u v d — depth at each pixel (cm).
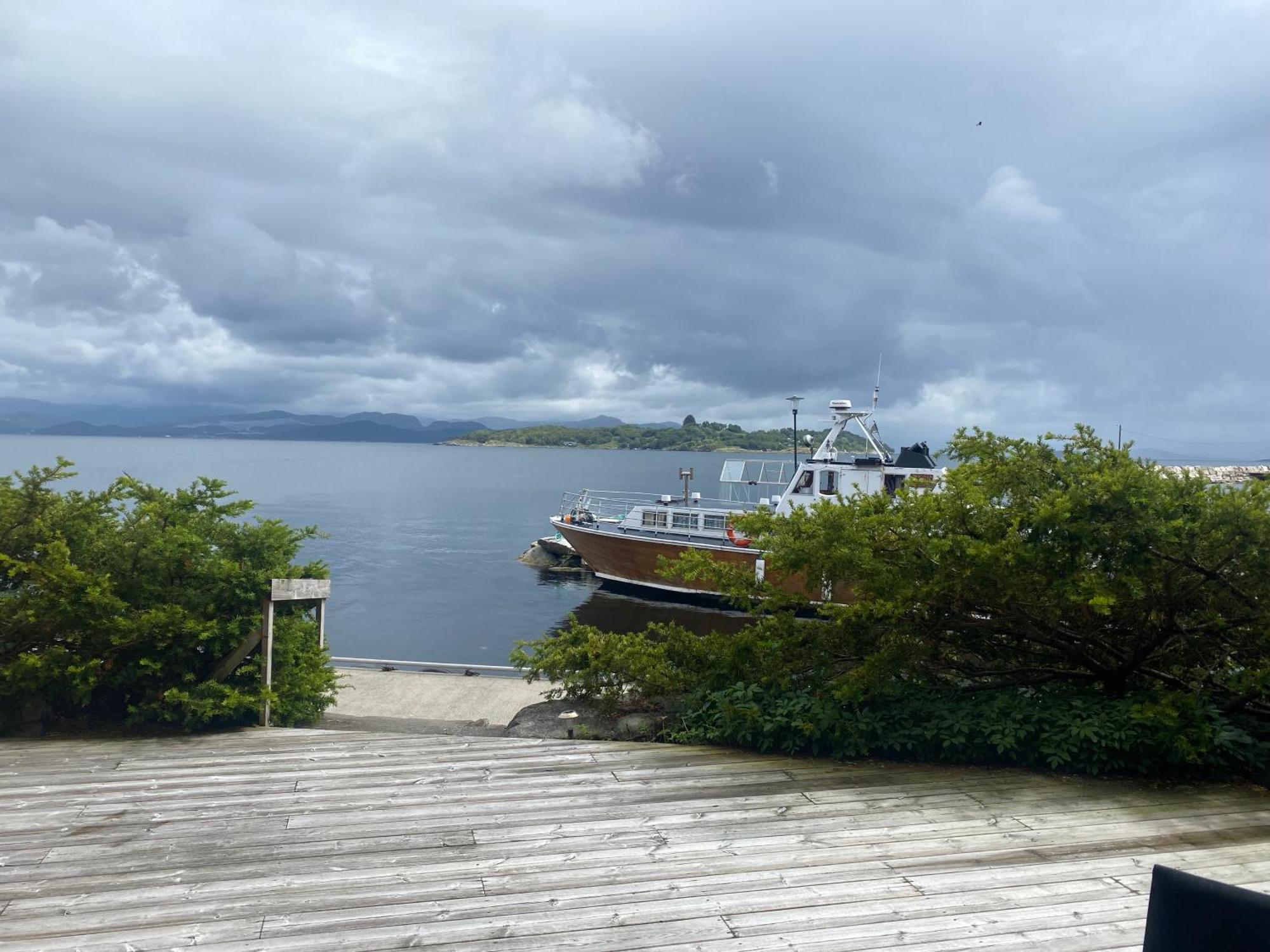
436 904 372
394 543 4328
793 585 1177
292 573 689
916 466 2136
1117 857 423
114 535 656
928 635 599
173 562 649
